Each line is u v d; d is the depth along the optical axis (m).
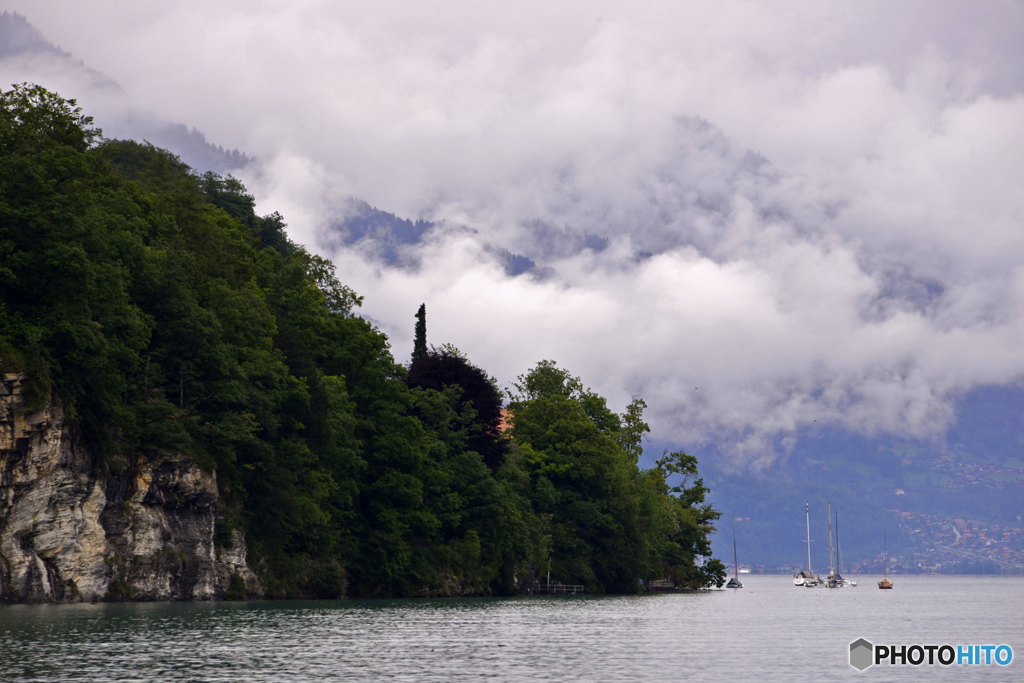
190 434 83.75
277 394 92.88
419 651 50.50
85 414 76.06
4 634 50.78
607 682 40.97
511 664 46.06
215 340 86.56
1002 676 46.22
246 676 39.78
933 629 80.12
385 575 104.69
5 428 68.81
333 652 48.72
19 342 70.69
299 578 94.31
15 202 71.56
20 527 70.00
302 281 115.06
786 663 49.44
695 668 46.28
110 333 76.94
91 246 74.94
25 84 87.56
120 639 49.81
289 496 90.69
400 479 107.19
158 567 79.00
